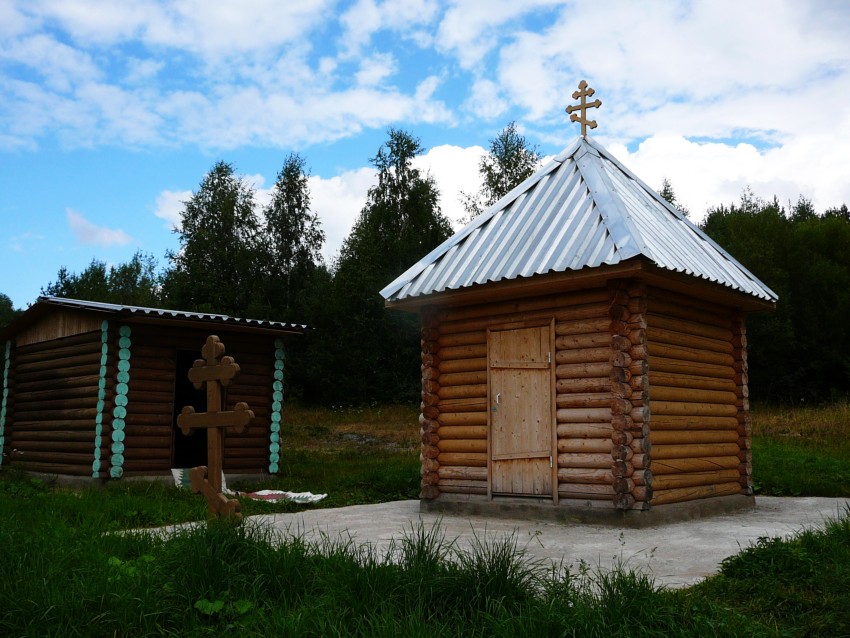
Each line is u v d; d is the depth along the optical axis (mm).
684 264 10531
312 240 53438
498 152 50000
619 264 9609
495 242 11625
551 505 10477
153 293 54000
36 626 4973
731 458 12289
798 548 6719
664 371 10734
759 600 5684
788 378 38219
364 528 9594
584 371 10375
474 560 5898
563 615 4773
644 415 9859
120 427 15531
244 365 17516
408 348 43031
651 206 12703
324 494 14008
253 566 5855
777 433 23406
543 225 11273
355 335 42531
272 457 17594
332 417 35656
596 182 11609
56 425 17047
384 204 51469
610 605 4895
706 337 12086
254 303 47406
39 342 18328
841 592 5711
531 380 10898
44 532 7527
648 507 9781
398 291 11867
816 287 40000
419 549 5875
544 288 10516
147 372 16109
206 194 53562
